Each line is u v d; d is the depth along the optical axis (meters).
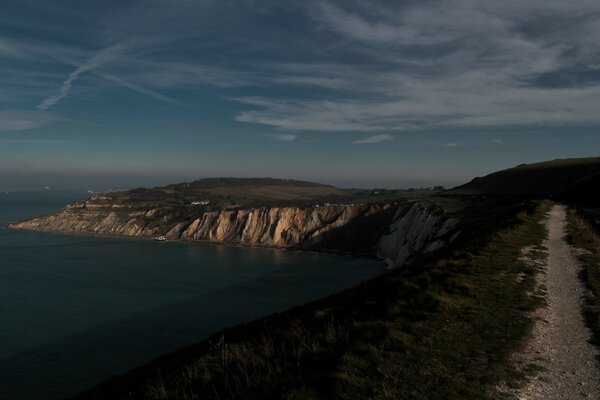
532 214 38.41
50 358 43.62
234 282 82.62
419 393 8.56
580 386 8.89
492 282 16.55
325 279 85.25
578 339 11.41
